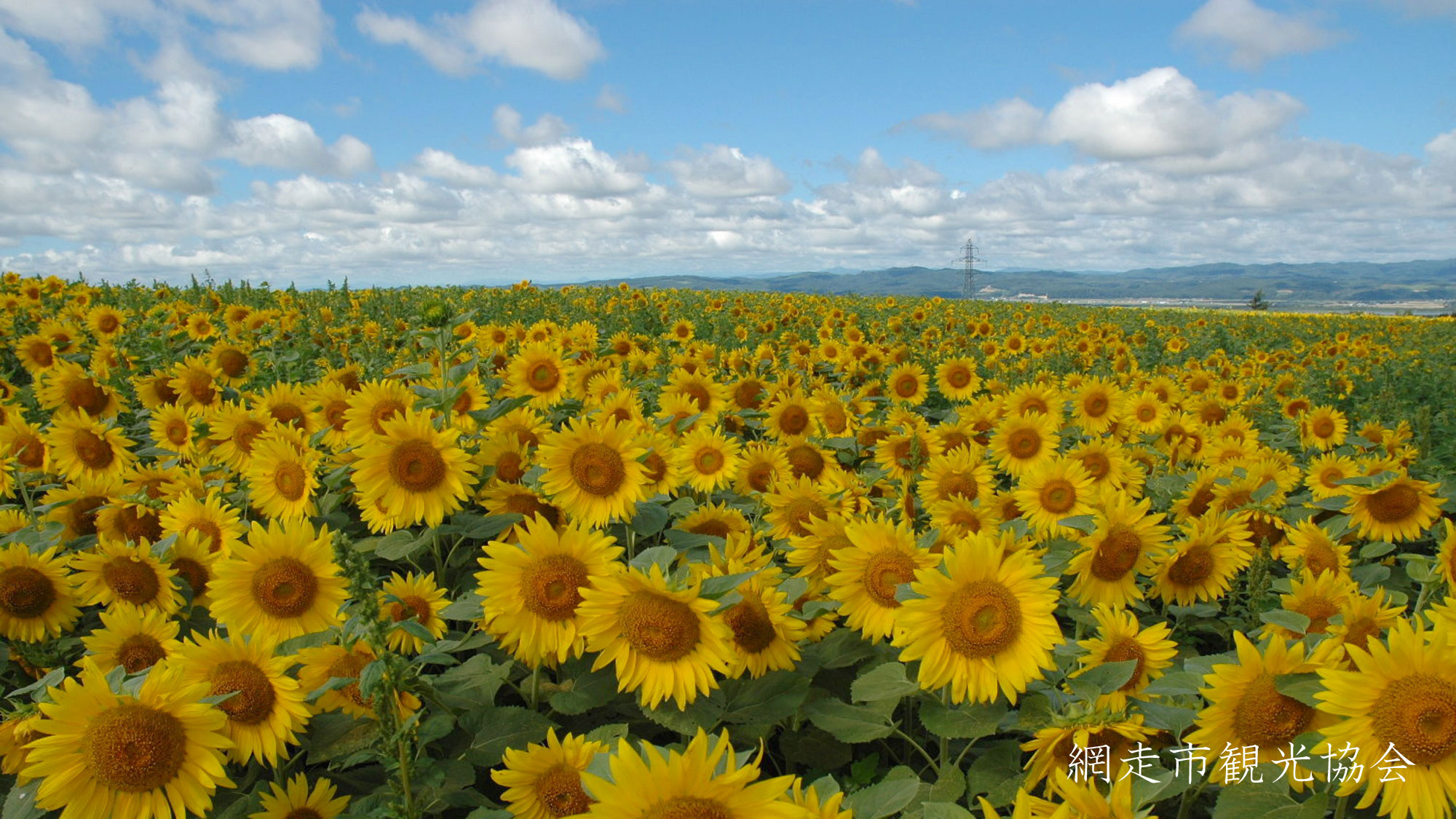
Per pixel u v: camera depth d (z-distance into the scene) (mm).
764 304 29984
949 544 4660
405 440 4367
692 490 6156
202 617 4547
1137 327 34188
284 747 3307
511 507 4820
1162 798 3023
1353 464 6922
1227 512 6340
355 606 3809
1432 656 2553
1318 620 4387
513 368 7543
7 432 5941
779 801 1981
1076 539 4969
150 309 13555
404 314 17812
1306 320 45406
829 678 4504
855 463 8242
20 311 13797
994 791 3357
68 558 4184
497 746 3654
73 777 2791
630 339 12266
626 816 1925
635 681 3379
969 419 8797
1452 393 16594
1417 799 2561
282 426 5711
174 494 5312
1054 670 3445
